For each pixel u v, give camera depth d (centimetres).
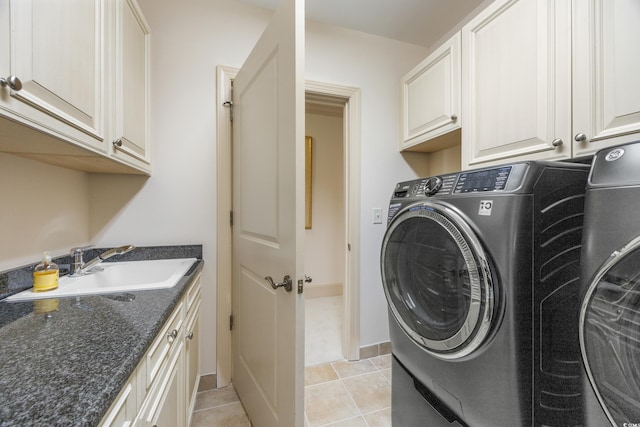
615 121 90
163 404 83
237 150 161
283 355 107
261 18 177
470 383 85
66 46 75
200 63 166
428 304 104
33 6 63
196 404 154
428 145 197
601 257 61
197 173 166
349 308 204
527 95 117
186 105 164
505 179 79
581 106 98
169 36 160
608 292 59
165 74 160
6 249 94
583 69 98
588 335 63
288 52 101
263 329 126
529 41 116
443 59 166
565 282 80
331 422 143
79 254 119
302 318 99
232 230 171
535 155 114
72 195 133
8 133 69
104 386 45
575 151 100
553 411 78
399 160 216
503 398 77
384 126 212
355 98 203
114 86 105
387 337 214
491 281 78
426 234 105
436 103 172
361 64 205
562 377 79
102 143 96
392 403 128
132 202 155
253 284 138
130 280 137
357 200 204
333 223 355
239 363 158
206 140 167
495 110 131
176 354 100
